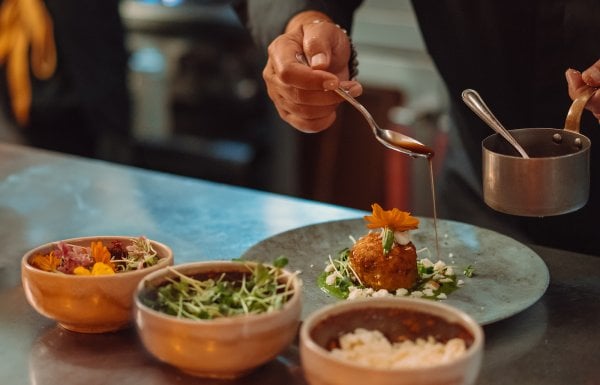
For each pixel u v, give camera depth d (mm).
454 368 1083
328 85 1690
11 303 1543
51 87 3600
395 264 1550
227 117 4434
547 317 1463
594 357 1339
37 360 1353
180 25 4371
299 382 1281
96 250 1441
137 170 2305
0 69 3549
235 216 1979
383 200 2953
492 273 1604
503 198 1417
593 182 2074
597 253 2141
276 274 1328
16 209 2045
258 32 2111
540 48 2070
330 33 1838
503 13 2070
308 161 3182
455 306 1472
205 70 4395
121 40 3643
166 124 4555
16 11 3480
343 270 1618
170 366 1323
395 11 4023
